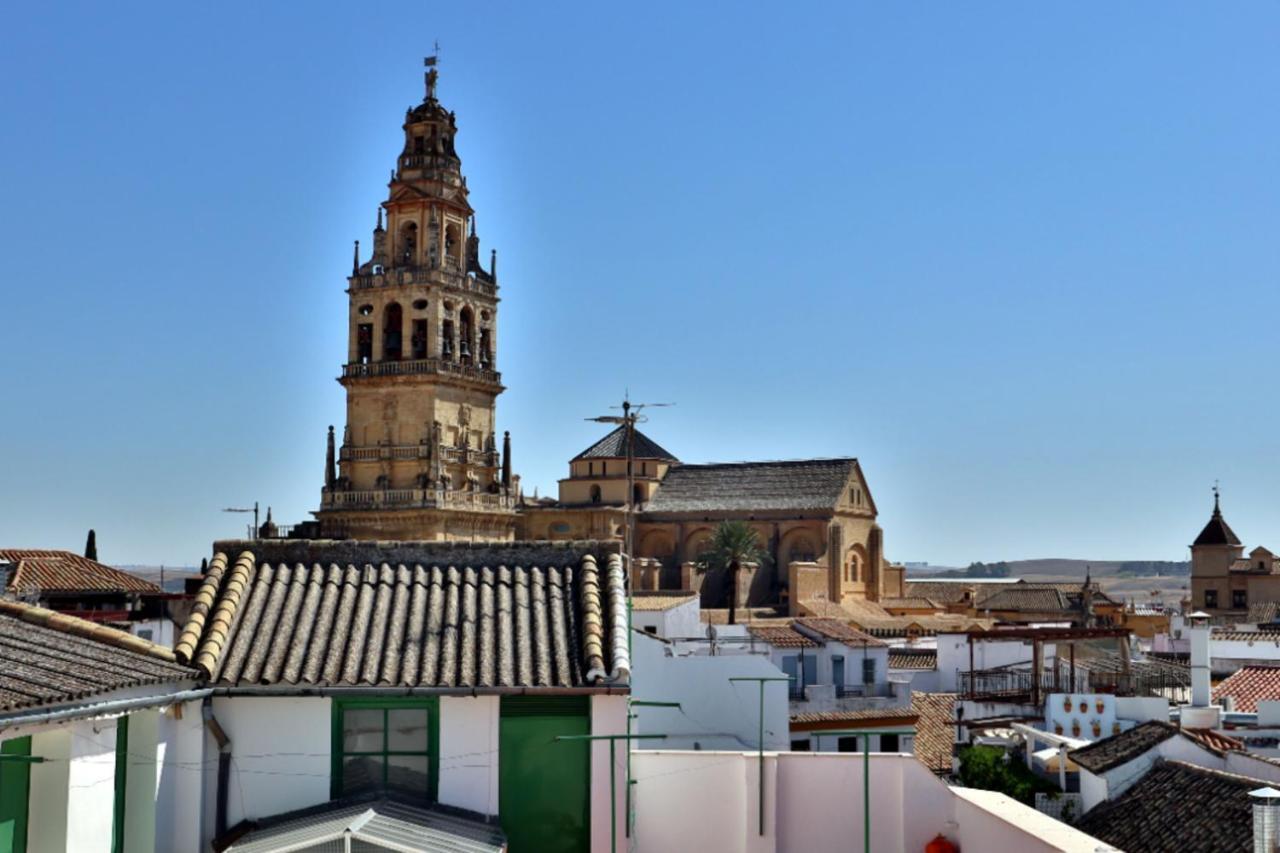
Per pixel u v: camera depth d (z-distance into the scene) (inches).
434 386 5689.0
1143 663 3110.2
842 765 1123.9
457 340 5861.2
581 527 6761.8
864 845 1103.0
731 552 6456.7
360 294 5841.5
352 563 1173.7
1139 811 1416.1
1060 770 1945.1
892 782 1116.5
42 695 809.5
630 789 1061.1
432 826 982.4
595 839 1037.2
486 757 1038.4
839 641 2965.1
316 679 1034.1
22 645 932.6
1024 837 929.5
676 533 6948.8
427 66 6018.7
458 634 1096.2
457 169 5964.6
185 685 989.2
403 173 5866.1
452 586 1149.1
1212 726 2185.0
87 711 840.9
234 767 1032.2
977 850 1029.8
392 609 1122.7
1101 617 6441.9
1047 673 2832.2
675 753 1135.6
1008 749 2267.5
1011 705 2623.0
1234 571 7583.7
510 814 1038.4
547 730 1047.0
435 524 5605.3
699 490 7071.9
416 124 5940.0
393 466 5723.4
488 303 6043.3
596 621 1083.9
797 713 2714.1
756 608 6363.2
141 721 963.3
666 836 1128.2
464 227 5994.1
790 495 6884.8
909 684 2896.2
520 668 1051.3
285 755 1034.7
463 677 1035.3
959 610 6948.8
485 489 5940.0
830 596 6697.8
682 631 3120.1
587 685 1037.8
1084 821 1485.0
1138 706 2309.3
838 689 2869.1
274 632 1085.1
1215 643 3412.9
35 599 2411.4
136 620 2417.6
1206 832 1283.2
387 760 1040.2
